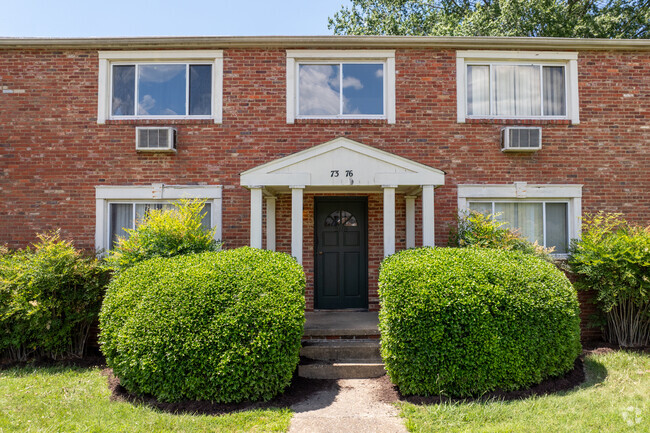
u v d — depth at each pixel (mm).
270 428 4102
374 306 8062
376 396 5027
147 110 7918
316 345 6109
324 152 6598
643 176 7824
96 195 7633
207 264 5398
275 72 7840
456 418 4277
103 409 4562
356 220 8375
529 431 3906
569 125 7859
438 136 7801
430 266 5215
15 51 7711
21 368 6254
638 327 6902
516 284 5074
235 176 7742
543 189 7762
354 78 8023
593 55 7945
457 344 4820
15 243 7562
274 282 5105
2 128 7648
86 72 7746
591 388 5070
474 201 7902
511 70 8086
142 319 4828
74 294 6617
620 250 6730
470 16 15531
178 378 4672
